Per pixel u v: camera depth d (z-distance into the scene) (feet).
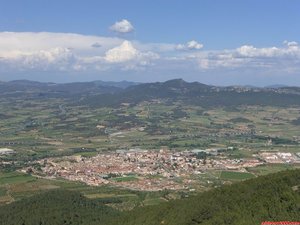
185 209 639.35
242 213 560.61
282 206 554.87
